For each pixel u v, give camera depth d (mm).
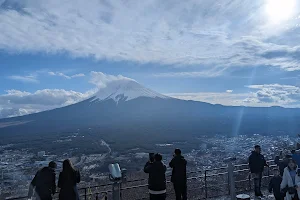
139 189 12734
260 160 10391
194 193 11414
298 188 8062
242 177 12859
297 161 9484
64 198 7293
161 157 8438
